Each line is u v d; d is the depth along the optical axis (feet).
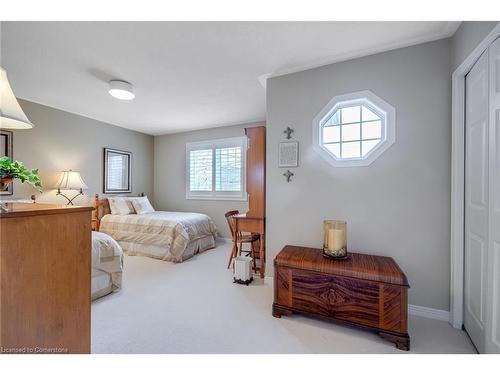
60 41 6.24
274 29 5.85
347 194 7.32
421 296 6.48
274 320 6.36
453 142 5.98
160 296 7.72
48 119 11.55
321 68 7.67
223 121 14.51
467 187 5.69
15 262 3.07
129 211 14.02
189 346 5.28
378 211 6.93
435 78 6.30
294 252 7.07
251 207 9.43
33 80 8.62
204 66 7.69
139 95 10.18
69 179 11.41
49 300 3.46
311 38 6.23
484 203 4.89
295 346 5.31
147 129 16.35
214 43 6.43
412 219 6.56
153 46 6.53
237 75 8.32
